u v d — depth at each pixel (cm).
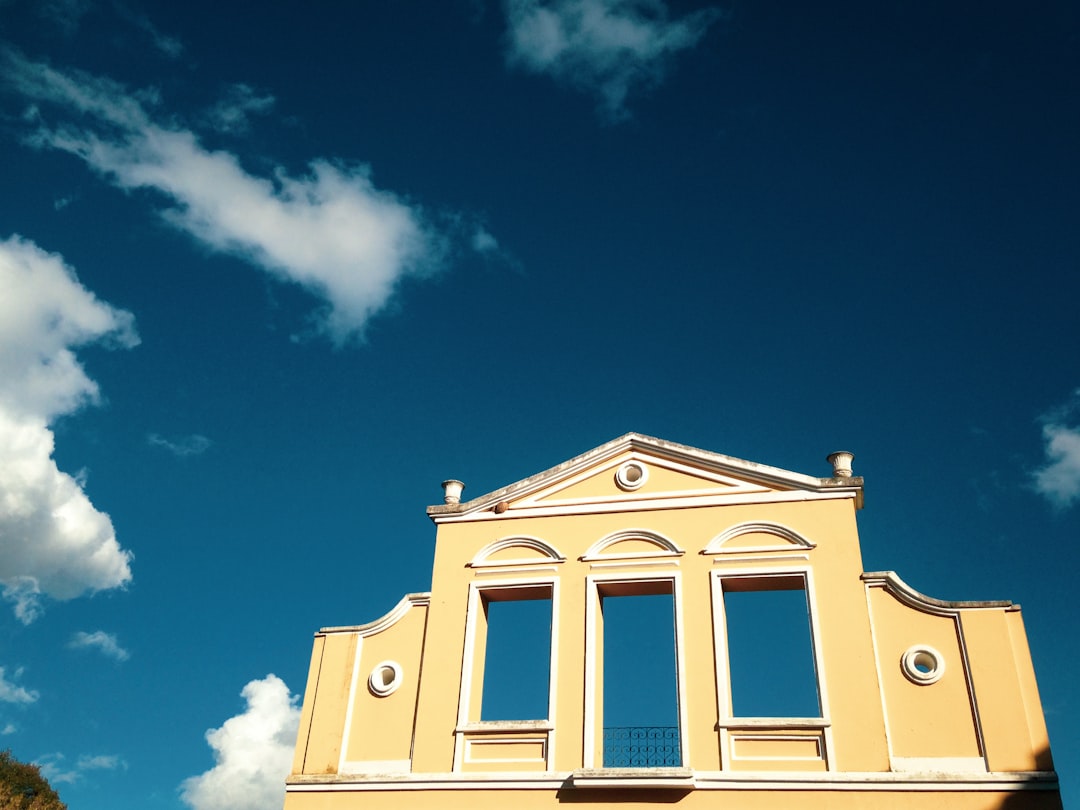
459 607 1644
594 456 1728
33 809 3288
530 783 1452
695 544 1602
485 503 1734
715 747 1427
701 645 1509
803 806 1353
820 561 1539
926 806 1320
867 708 1410
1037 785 1301
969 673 1409
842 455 1622
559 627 1579
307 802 1519
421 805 1474
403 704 1585
